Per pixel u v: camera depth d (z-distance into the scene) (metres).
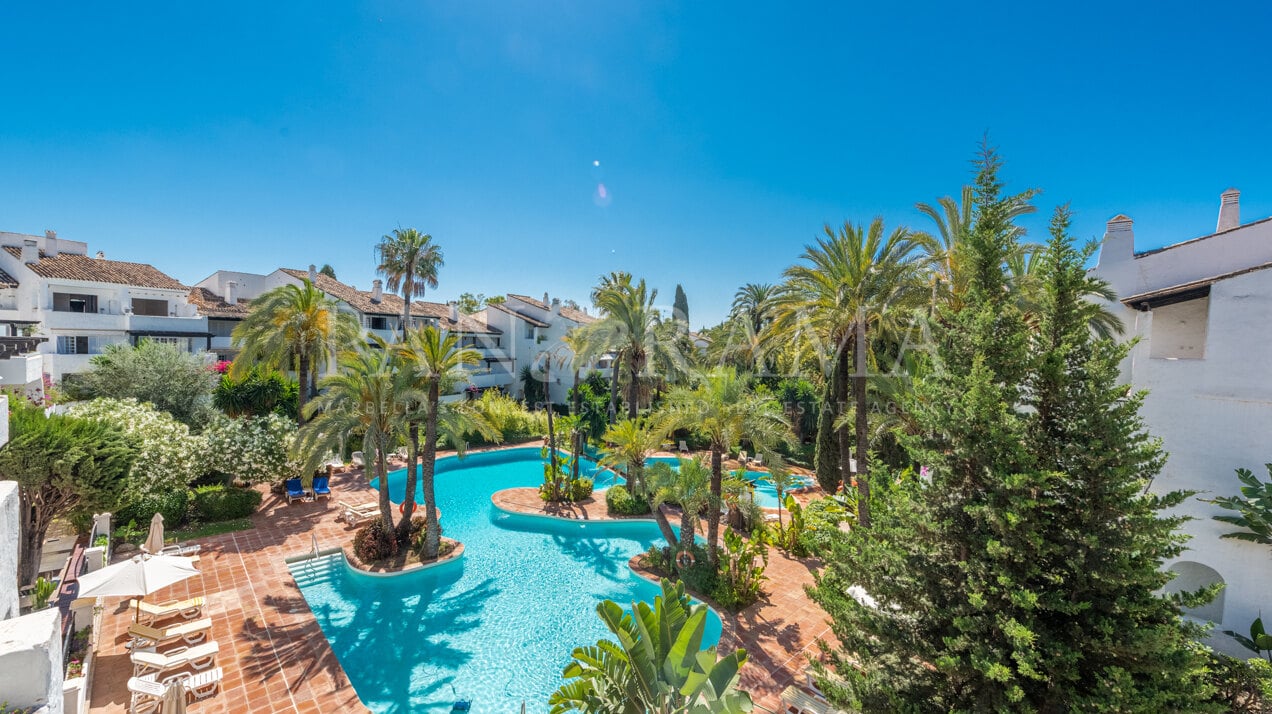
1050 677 7.24
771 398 17.72
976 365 8.09
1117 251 19.16
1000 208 9.25
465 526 23.30
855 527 10.27
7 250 32.28
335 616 15.20
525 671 12.94
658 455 35.59
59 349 31.09
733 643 13.63
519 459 36.19
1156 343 16.48
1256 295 10.25
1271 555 10.08
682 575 16.64
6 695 3.69
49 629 3.96
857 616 9.04
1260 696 8.00
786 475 17.62
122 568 12.28
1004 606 7.81
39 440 13.86
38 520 14.62
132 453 16.08
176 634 12.32
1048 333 8.27
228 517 21.45
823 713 10.77
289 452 18.80
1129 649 6.85
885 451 25.05
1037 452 8.00
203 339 37.25
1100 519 7.46
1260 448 10.17
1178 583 11.75
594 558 19.92
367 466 18.55
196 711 10.75
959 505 8.62
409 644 13.95
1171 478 11.09
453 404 20.45
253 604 14.96
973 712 7.52
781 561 18.91
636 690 8.67
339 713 10.83
